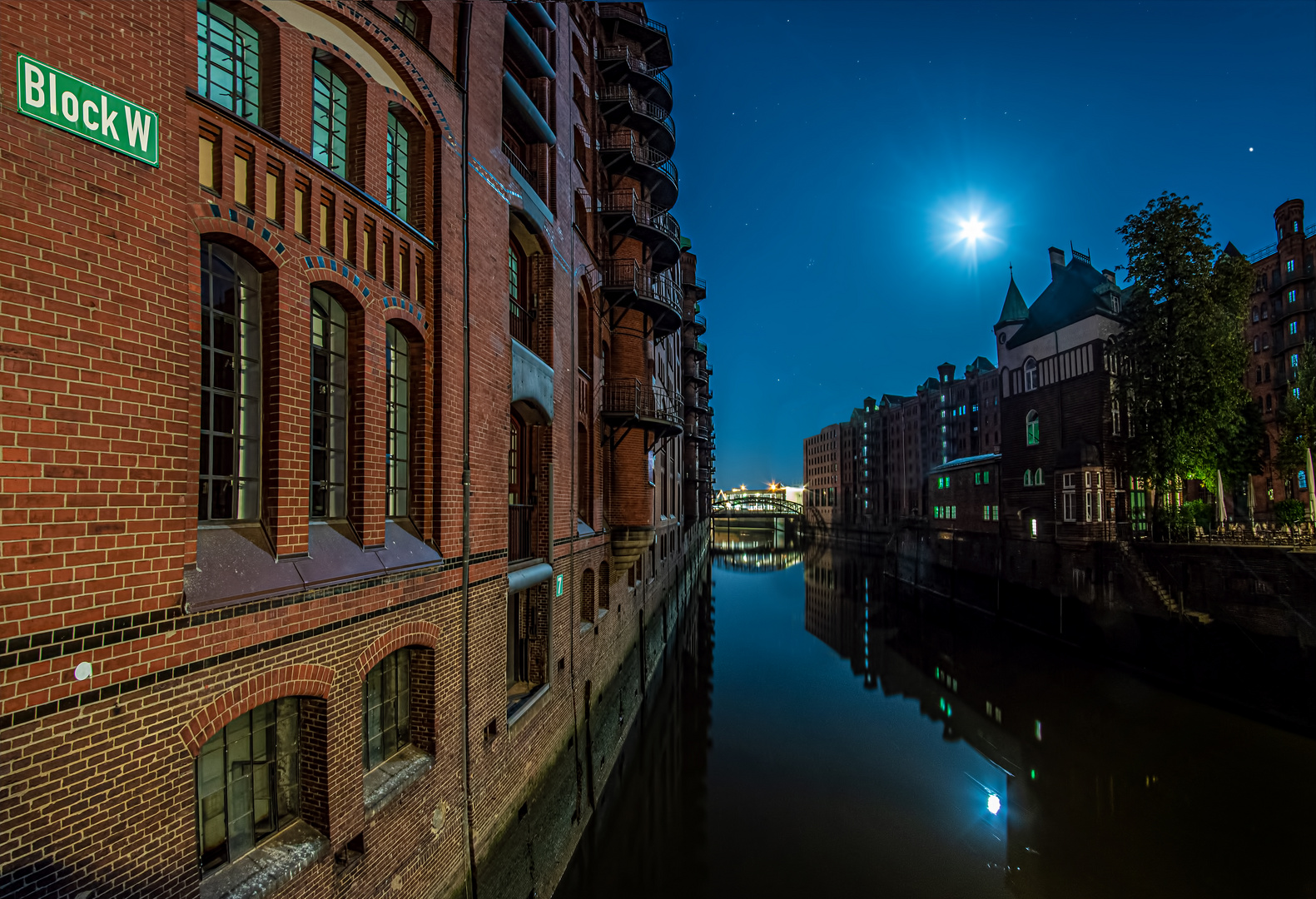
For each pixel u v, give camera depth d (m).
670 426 16.64
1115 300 28.14
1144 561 22.27
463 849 6.90
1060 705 18.70
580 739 11.52
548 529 10.48
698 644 26.83
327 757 4.89
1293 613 16.97
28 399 2.97
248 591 4.20
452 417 7.14
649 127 17.86
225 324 4.48
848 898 9.64
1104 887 10.09
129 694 3.39
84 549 3.19
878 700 19.39
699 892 9.72
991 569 33.78
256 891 4.10
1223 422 22.56
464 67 7.77
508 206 9.16
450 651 6.89
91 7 3.33
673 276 30.08
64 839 3.05
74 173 3.21
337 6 5.59
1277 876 10.40
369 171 6.02
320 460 5.45
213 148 4.32
